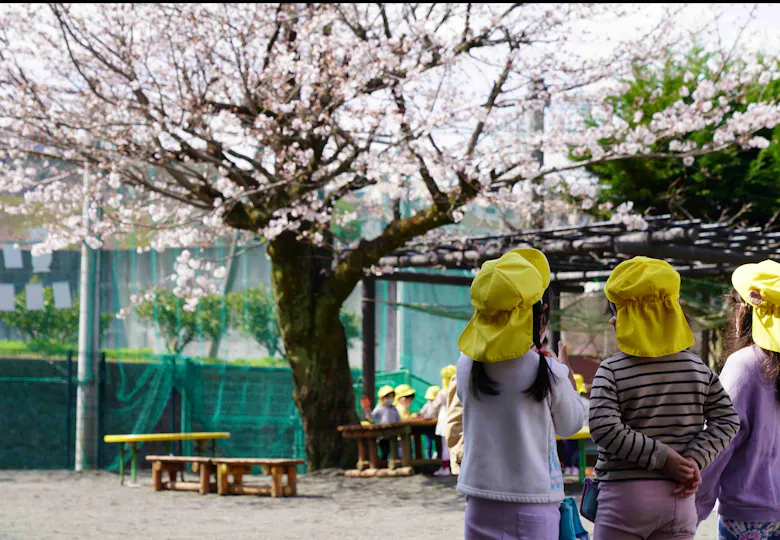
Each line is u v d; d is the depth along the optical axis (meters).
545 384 3.12
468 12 11.68
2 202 14.02
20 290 14.83
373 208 16.14
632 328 3.09
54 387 14.66
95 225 12.12
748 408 3.46
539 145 11.84
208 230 14.58
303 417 12.83
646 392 3.06
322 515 8.53
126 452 14.25
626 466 3.05
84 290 14.09
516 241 12.76
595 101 12.51
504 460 3.11
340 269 12.78
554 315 13.71
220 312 15.34
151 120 11.83
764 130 16.94
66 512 8.91
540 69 11.90
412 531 7.36
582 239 12.01
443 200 11.81
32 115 11.59
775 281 3.45
